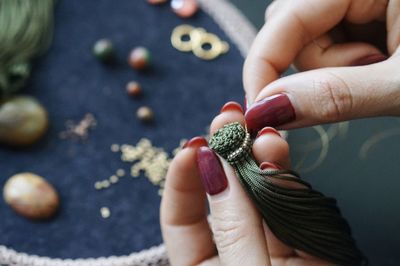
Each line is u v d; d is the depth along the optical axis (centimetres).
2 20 34
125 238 29
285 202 21
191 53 34
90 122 32
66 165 31
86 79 34
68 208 30
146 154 31
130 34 35
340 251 22
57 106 33
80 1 36
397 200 29
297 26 24
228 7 35
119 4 36
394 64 21
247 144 21
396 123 31
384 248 28
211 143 21
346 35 26
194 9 35
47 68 34
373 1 24
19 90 33
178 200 24
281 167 21
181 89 33
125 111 33
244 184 21
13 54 33
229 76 33
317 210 21
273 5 25
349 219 28
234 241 21
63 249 29
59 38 35
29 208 30
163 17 35
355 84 21
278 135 21
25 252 29
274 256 24
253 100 23
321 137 30
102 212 30
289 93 21
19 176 30
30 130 31
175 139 32
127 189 31
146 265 29
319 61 25
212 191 21
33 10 34
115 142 32
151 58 34
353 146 30
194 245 24
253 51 24
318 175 30
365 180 29
